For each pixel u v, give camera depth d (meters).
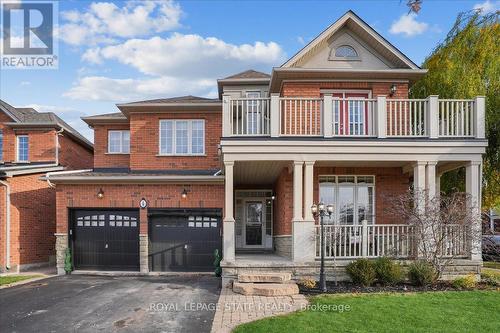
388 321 6.89
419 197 10.51
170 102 15.53
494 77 14.47
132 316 7.83
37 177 16.25
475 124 11.12
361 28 12.98
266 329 6.49
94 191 13.80
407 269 10.37
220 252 13.69
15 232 14.98
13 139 18.70
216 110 15.62
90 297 9.56
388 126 12.22
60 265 13.62
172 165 15.62
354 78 12.89
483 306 7.86
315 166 12.80
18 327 7.32
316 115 11.25
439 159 10.96
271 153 10.90
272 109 11.03
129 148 17.02
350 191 13.00
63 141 19.47
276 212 15.20
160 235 13.81
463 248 10.55
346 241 11.44
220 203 13.71
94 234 13.97
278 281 9.92
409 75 12.76
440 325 6.71
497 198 15.00
